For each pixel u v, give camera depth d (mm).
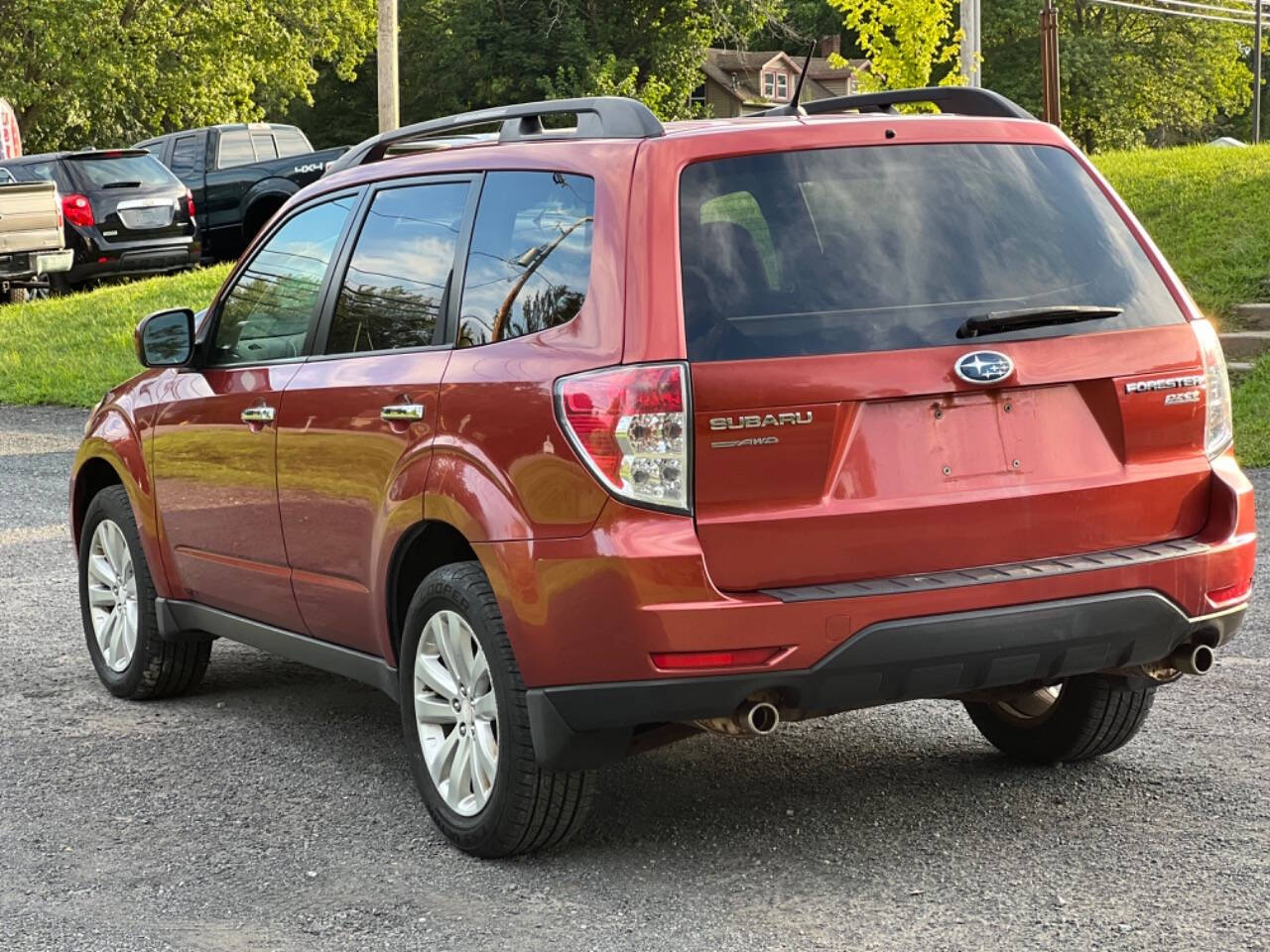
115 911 4160
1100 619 4141
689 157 4125
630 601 3926
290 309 5441
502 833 4340
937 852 4391
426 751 4633
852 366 4004
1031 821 4613
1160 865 4227
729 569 3939
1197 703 5777
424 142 5500
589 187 4258
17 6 43125
